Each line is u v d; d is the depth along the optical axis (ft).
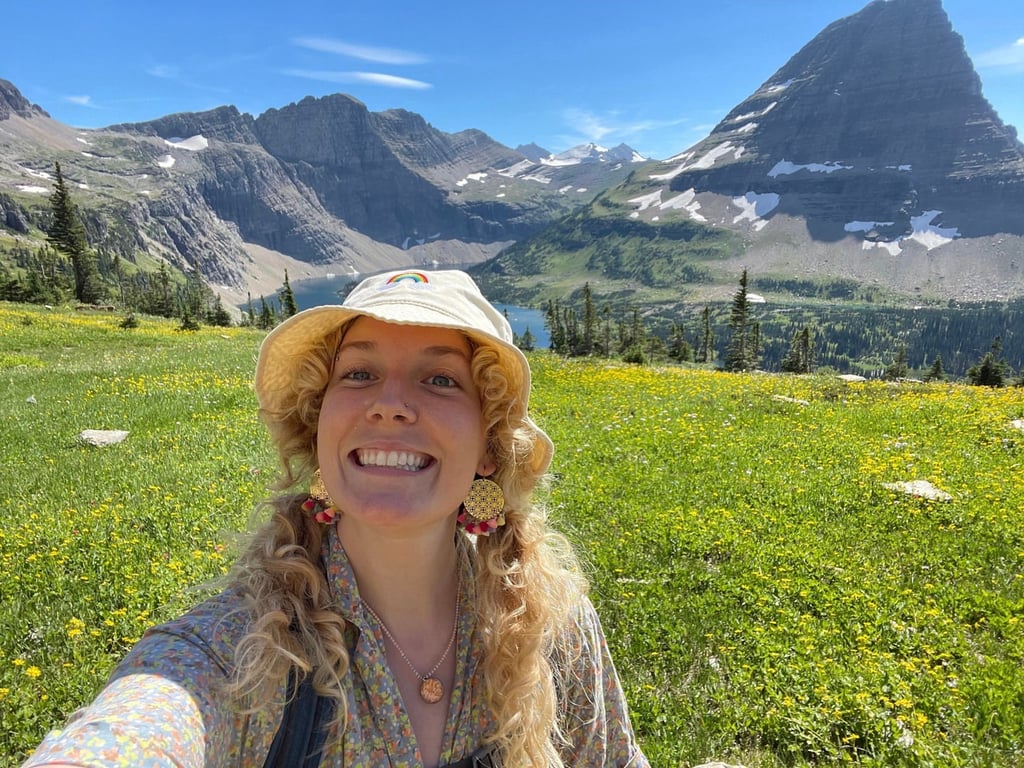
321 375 1.84
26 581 6.48
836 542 7.98
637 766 2.14
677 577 6.95
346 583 1.67
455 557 1.89
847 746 4.45
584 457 11.66
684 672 5.31
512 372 1.87
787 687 4.99
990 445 12.79
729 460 11.59
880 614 6.14
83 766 1.11
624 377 23.76
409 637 1.73
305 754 1.48
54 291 60.49
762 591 6.58
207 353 26.91
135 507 8.66
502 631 1.77
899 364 104.01
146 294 122.72
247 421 14.12
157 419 14.33
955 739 4.52
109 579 6.53
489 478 1.97
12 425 13.57
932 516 8.75
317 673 1.52
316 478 1.80
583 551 7.37
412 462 1.70
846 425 14.65
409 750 1.59
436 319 1.66
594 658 2.06
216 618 1.53
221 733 1.38
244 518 8.05
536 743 1.76
